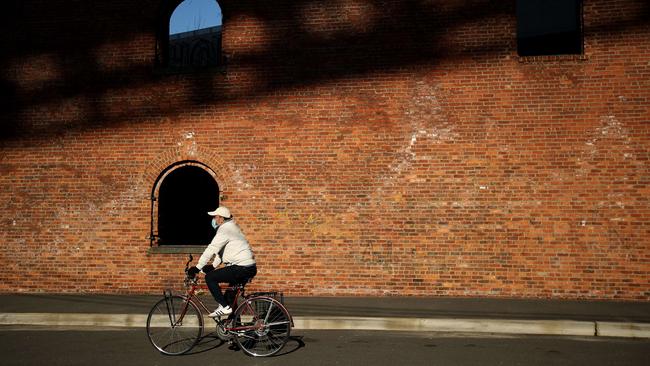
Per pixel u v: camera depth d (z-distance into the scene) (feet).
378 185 38.83
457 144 38.40
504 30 38.55
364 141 39.14
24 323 32.50
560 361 23.84
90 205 41.06
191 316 25.76
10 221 41.55
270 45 40.42
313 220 39.22
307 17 40.24
